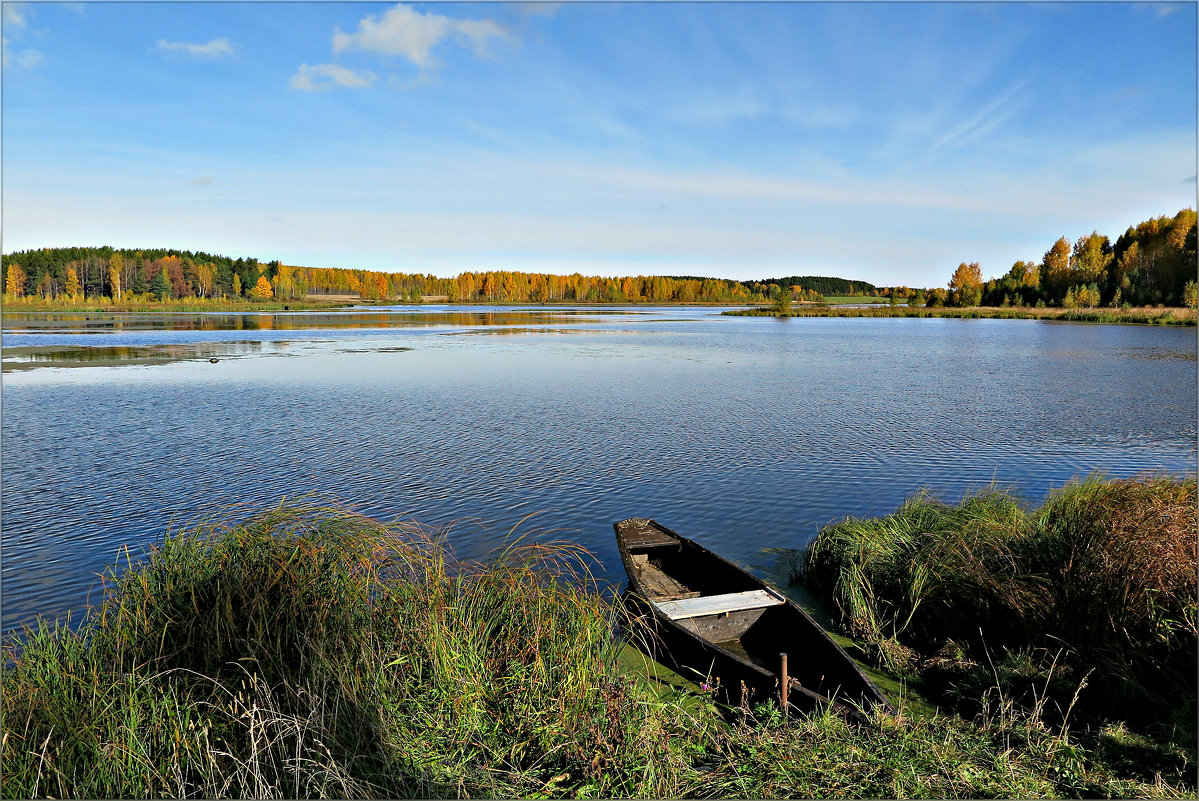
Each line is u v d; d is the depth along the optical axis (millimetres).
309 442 19844
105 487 15391
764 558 11969
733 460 18078
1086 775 5848
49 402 26016
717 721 7098
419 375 34156
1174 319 80312
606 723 6121
